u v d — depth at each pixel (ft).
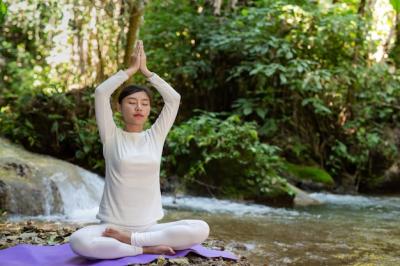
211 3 29.09
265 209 20.02
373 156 28.30
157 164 10.14
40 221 15.67
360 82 27.84
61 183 18.29
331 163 27.89
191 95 29.66
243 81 28.78
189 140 22.82
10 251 10.28
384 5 30.17
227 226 15.92
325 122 28.60
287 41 26.96
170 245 9.99
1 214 15.92
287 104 27.99
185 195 22.18
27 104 23.25
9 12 23.65
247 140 22.40
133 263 9.36
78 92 24.66
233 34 27.68
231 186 22.29
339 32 27.20
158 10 30.22
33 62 27.71
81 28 23.95
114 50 24.57
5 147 21.17
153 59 29.14
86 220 16.26
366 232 15.76
